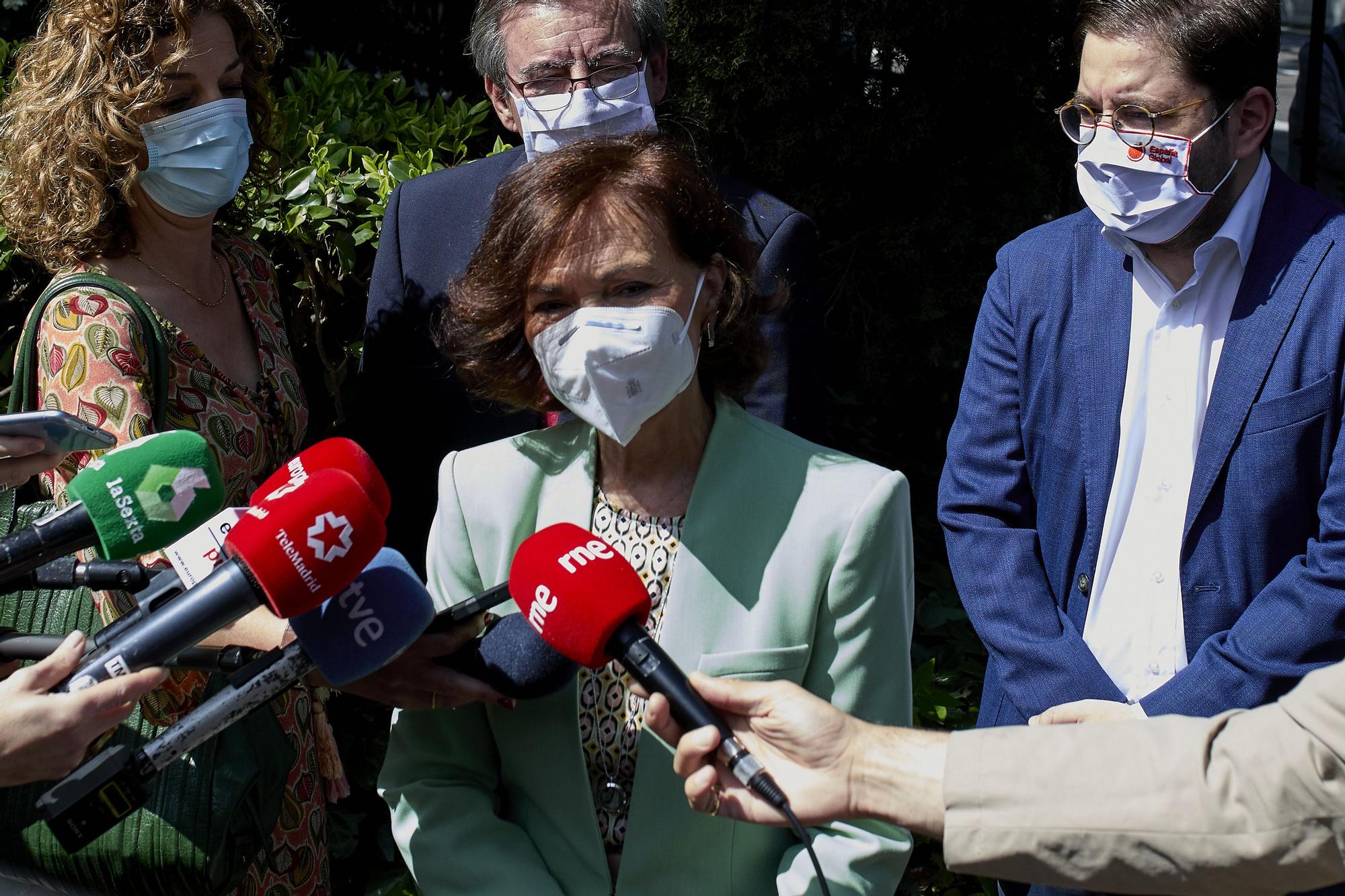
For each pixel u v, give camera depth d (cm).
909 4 367
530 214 187
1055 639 248
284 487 162
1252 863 151
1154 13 228
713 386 210
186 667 172
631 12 275
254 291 269
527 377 204
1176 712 228
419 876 197
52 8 245
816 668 196
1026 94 390
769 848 196
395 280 296
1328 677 154
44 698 154
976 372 269
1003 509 262
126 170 238
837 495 196
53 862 222
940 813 159
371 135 364
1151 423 247
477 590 206
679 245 188
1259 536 235
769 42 371
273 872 254
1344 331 229
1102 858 154
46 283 328
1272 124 238
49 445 175
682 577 195
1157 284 248
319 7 457
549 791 198
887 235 392
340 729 343
